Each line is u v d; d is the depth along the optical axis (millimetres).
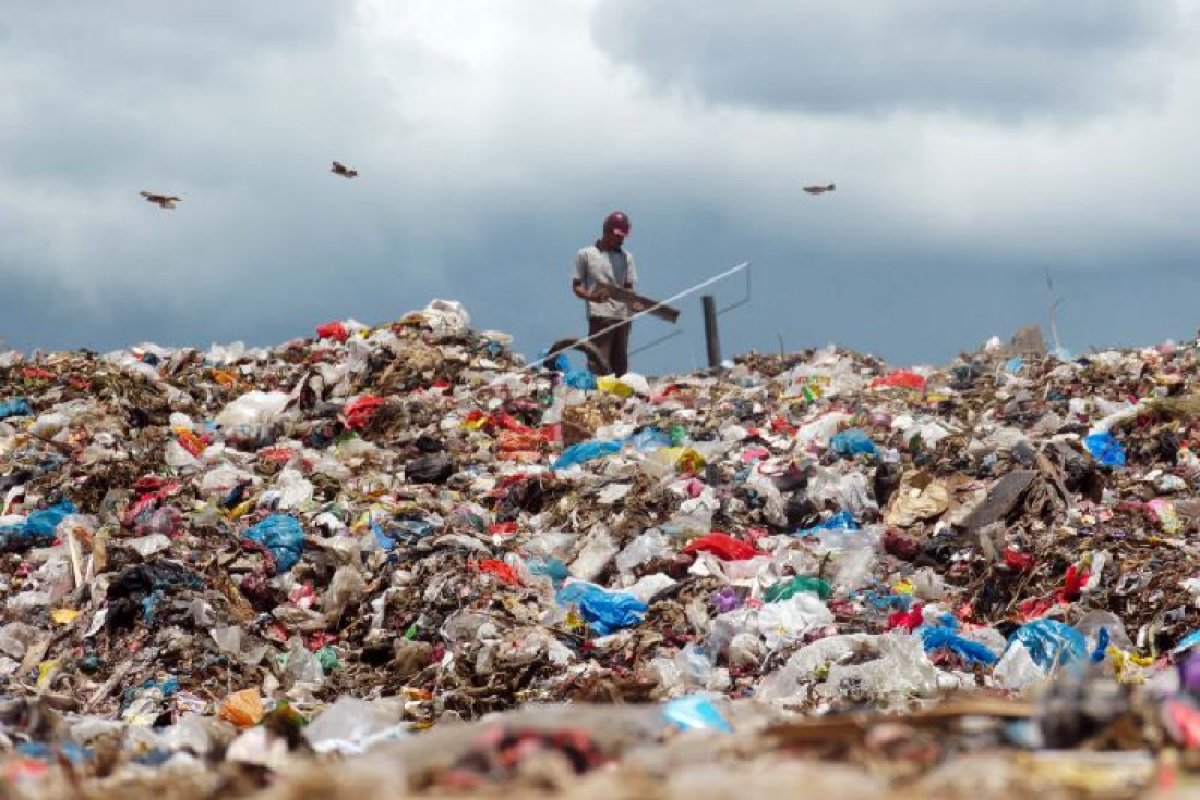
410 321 86938
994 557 54125
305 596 53156
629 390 82250
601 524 58312
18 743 32125
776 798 19672
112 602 48906
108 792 23062
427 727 41531
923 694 41906
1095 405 73688
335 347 87062
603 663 47594
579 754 22906
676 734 25188
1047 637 46031
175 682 45344
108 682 45750
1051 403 74875
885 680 42562
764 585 51969
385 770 22344
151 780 24609
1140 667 45438
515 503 62688
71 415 72500
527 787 20812
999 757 22141
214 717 42969
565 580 54844
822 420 71375
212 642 47375
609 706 28500
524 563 54844
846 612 50000
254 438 72188
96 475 63125
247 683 46469
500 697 44938
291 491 61031
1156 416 66438
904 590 52781
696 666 46250
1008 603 52625
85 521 58312
